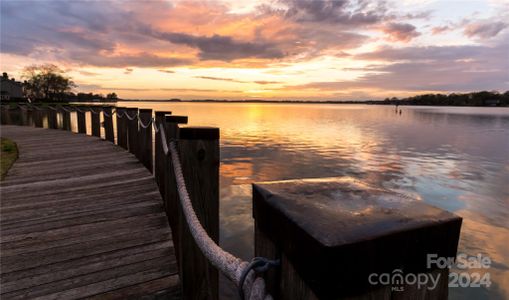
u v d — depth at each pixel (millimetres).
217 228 1721
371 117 59125
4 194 3857
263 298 625
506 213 6457
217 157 1682
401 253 513
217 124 33438
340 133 25109
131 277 2201
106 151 6754
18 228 2914
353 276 477
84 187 4172
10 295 1977
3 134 9766
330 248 454
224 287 3467
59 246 2596
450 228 555
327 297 467
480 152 15469
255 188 768
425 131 28578
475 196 7727
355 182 795
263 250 716
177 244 2557
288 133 24328
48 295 1990
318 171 10469
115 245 2631
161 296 2025
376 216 551
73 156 6188
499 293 3615
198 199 1672
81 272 2242
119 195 3863
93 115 9305
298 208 604
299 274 543
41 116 12906
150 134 5262
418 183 9023
